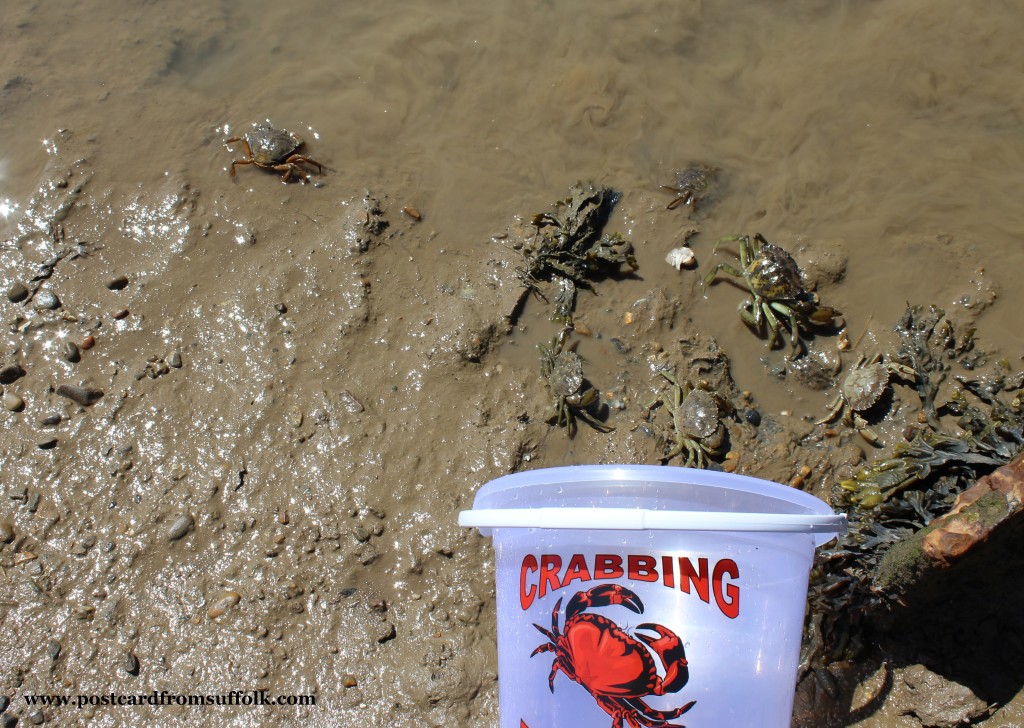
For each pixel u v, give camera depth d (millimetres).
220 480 880
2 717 811
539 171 1044
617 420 912
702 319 966
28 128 1078
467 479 880
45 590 850
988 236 979
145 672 822
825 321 947
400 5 1181
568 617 636
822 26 1126
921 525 823
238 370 927
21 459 896
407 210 1013
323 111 1091
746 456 899
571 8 1153
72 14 1180
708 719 631
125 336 948
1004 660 792
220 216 1008
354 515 865
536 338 952
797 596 664
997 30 1088
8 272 980
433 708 805
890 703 797
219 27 1167
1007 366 918
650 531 631
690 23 1130
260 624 833
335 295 958
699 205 1019
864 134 1053
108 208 1015
